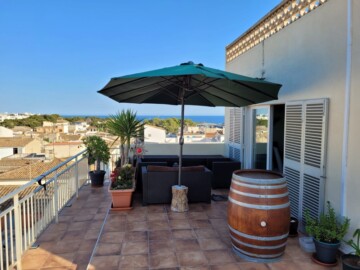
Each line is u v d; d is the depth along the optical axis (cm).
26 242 304
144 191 432
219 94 435
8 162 2508
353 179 275
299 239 306
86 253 306
